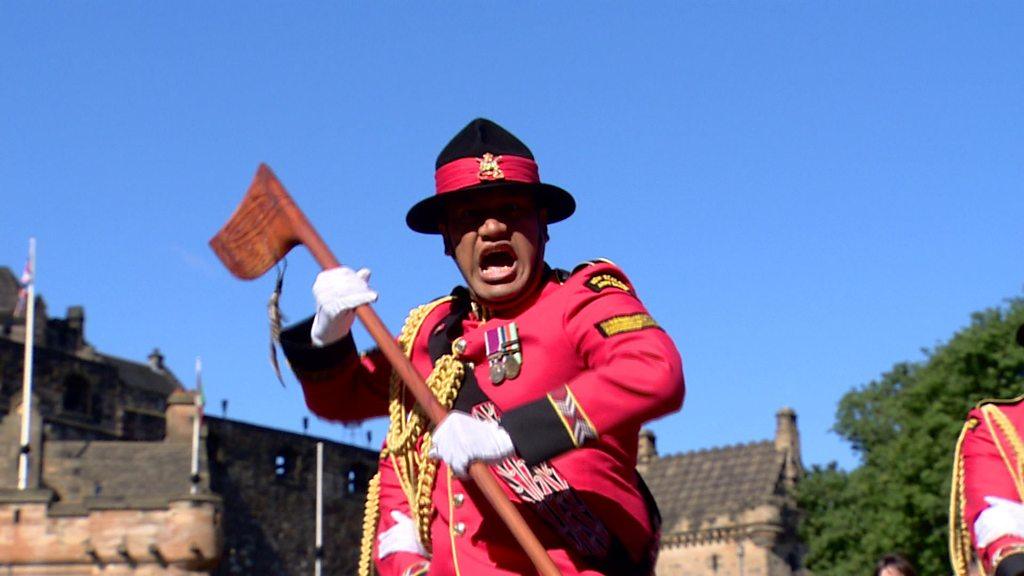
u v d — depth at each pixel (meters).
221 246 7.21
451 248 7.18
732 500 108.50
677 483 113.44
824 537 76.44
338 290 6.78
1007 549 8.33
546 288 7.00
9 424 81.94
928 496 64.88
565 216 7.24
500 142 6.96
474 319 7.15
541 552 6.15
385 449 7.39
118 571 74.88
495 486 6.25
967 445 8.92
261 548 93.06
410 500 7.08
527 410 6.36
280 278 7.18
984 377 65.44
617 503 6.64
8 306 101.75
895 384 77.88
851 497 76.75
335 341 7.04
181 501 76.00
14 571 74.19
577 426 6.34
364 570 7.38
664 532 109.69
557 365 6.72
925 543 66.06
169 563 75.31
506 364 6.79
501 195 6.91
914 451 66.25
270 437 95.31
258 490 93.88
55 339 104.75
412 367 6.64
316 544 95.88
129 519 75.56
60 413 93.38
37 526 74.75
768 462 109.88
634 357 6.42
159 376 121.25
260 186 7.11
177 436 88.19
